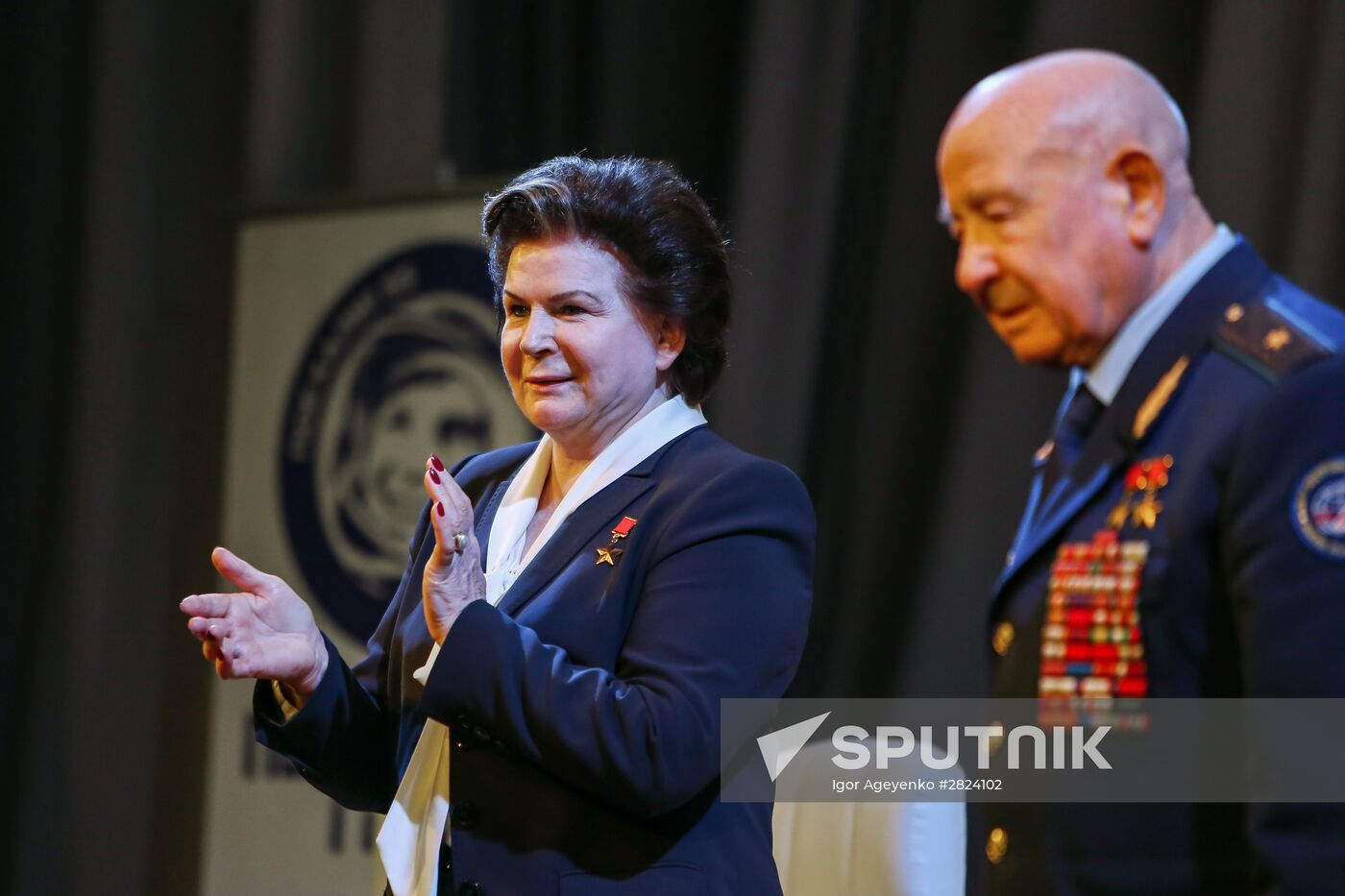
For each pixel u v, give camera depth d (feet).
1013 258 20.43
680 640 15.33
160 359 45.88
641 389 16.93
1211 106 32.68
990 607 20.51
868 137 36.99
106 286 46.06
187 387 45.14
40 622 47.06
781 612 15.84
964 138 20.81
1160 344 19.58
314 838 38.58
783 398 35.99
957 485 34.76
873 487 35.99
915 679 34.65
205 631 15.75
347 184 44.06
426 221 39.42
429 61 43.06
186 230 46.24
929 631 34.60
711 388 17.65
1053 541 19.71
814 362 36.01
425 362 38.93
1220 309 19.40
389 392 39.32
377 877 17.97
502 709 14.93
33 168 48.37
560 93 40.34
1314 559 16.48
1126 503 18.85
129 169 46.32
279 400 40.75
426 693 15.14
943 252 35.88
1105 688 18.35
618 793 14.76
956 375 35.42
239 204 41.81
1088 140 20.26
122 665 45.14
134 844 44.39
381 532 38.99
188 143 46.55
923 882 20.40
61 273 48.34
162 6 46.75
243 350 41.32
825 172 36.29
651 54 39.09
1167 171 20.39
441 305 38.91
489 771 15.71
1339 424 17.04
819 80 36.60
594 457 17.34
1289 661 16.17
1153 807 17.79
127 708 44.93
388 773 17.65
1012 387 34.40
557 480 17.74
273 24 44.34
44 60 48.47
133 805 44.57
